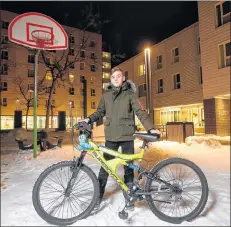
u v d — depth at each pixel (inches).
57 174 112.4
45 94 1347.2
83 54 1475.1
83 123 110.4
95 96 1552.7
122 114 116.8
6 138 461.1
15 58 1277.1
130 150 117.6
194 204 116.9
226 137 502.0
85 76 1518.2
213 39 589.0
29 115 1314.0
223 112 589.9
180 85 798.5
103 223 100.7
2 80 1246.9
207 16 608.1
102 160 108.3
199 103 734.5
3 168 213.2
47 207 114.7
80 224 100.6
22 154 302.8
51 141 453.4
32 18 310.0
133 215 108.0
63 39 323.6
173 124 433.1
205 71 610.5
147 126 109.9
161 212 105.1
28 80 1314.0
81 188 123.8
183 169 123.4
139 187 108.9
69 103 1437.0
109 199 126.4
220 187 150.1
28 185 155.3
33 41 302.7
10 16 1222.3
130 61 1079.6
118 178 108.0
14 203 122.6
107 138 118.0
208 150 314.7
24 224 100.9
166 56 864.9
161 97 889.5
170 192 110.0
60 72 609.0
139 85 1007.6
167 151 307.9
